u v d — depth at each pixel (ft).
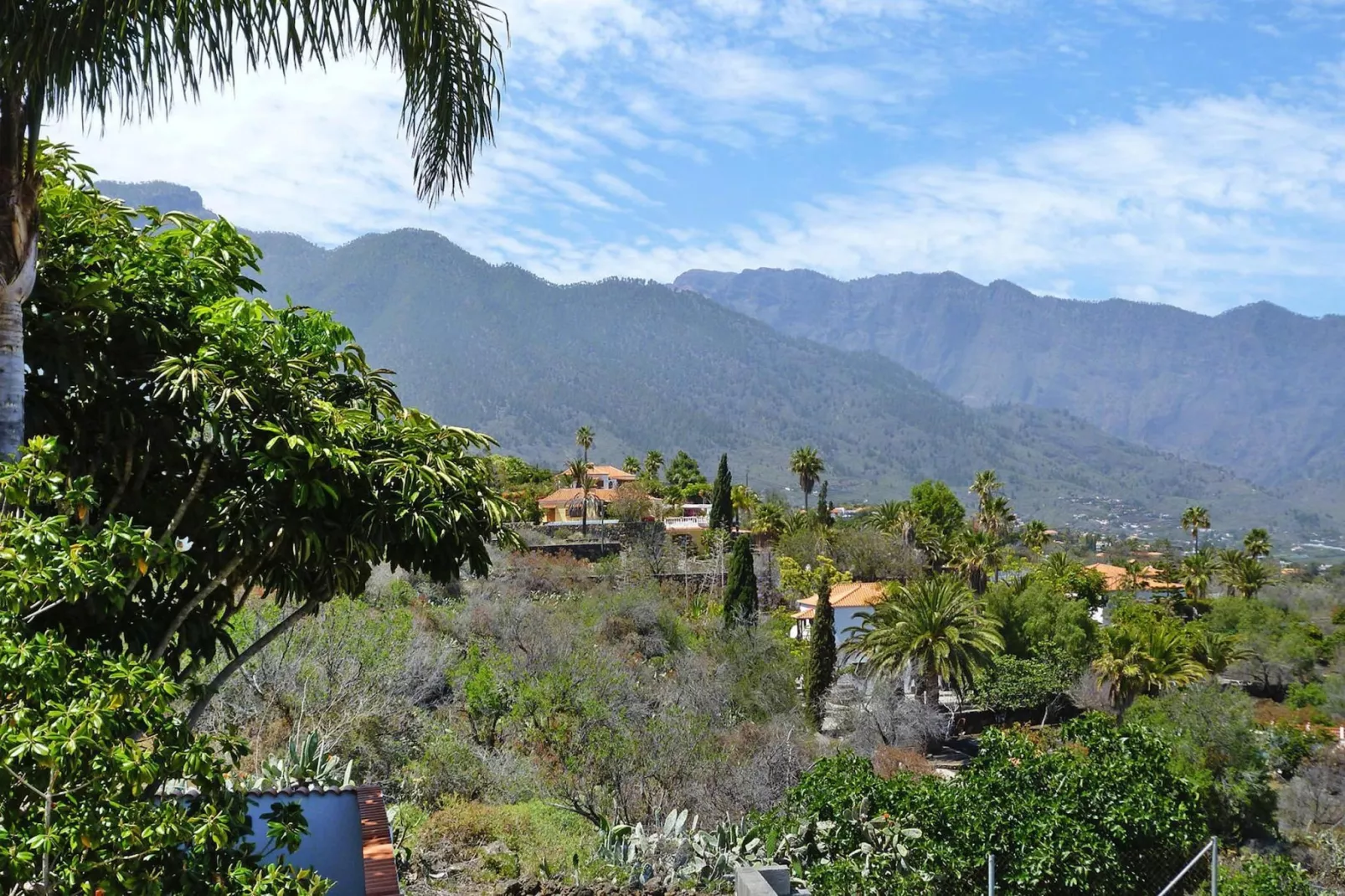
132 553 14.88
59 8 16.71
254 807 19.47
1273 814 104.73
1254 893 48.96
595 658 77.66
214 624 20.84
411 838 35.83
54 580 13.64
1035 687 160.25
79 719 11.99
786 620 195.21
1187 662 153.07
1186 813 47.78
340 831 19.81
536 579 164.14
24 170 17.17
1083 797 46.62
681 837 39.50
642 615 141.18
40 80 16.93
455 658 74.02
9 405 16.87
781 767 68.80
